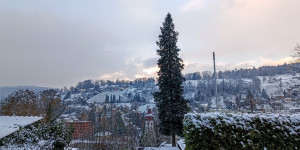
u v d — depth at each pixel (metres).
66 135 14.51
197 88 179.25
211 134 8.67
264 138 8.36
